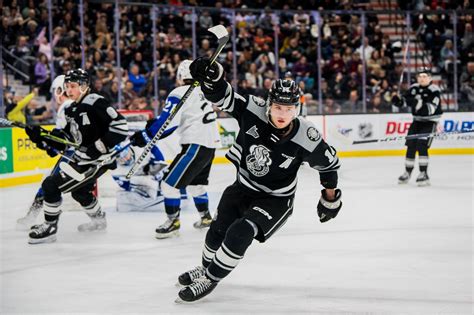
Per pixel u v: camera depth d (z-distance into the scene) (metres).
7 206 7.18
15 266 4.44
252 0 15.02
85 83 4.96
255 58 12.89
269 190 3.43
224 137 11.80
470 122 12.41
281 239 5.21
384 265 4.36
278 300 3.59
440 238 5.21
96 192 7.48
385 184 8.63
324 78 13.05
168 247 5.00
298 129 3.27
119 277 4.12
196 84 3.68
